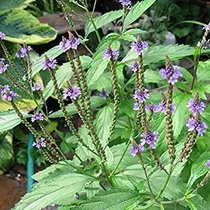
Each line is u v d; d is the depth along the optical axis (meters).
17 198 0.99
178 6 1.49
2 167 1.06
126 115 0.69
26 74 0.62
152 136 0.47
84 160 0.64
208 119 0.64
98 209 0.47
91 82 0.57
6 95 0.54
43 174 0.66
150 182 0.54
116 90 0.53
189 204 0.50
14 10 1.16
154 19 1.30
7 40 1.10
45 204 0.52
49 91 0.61
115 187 0.53
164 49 0.62
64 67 0.62
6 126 0.58
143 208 0.51
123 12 0.63
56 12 1.37
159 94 0.66
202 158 0.53
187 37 1.51
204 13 1.54
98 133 0.63
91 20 0.65
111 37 0.60
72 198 0.62
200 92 0.63
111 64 0.52
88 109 0.54
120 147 0.61
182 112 0.60
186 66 1.31
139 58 0.51
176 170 0.55
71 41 0.52
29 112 0.92
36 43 1.12
